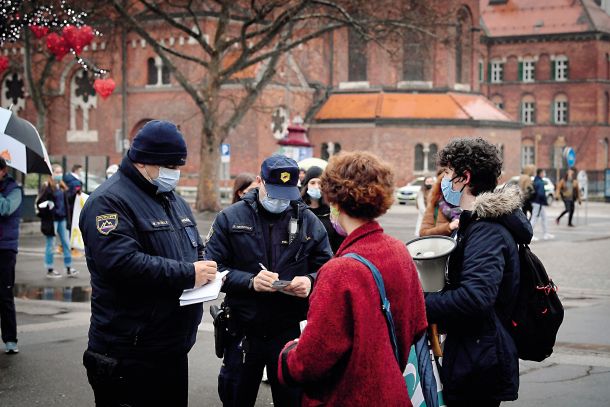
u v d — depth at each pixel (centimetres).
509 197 453
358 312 347
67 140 5119
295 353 355
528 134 7056
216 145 3469
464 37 5441
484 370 445
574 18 6906
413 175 5062
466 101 5316
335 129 5131
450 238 467
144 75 4900
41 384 787
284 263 576
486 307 434
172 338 470
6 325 905
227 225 577
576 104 6894
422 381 418
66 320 1127
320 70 5372
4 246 896
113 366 458
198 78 4697
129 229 455
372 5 3372
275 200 571
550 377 817
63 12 1664
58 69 5066
